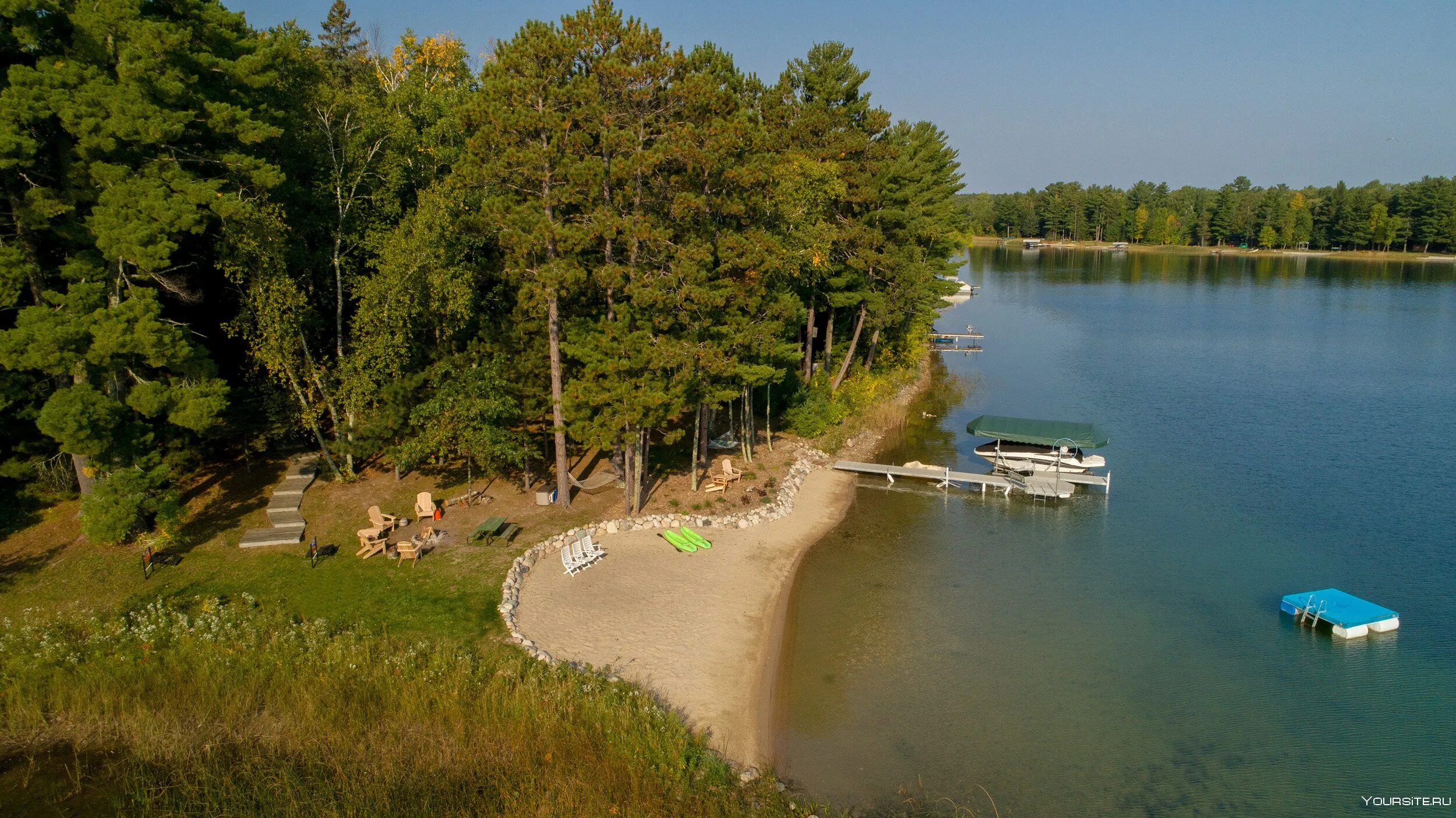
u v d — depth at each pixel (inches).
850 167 1770.4
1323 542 1294.3
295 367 1195.3
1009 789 751.1
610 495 1328.7
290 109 1268.5
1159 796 748.0
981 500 1491.1
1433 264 6048.2
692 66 1378.0
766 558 1203.9
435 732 754.8
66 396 943.0
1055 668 947.3
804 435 1775.3
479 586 1007.6
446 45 2368.4
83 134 915.4
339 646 844.6
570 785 697.6
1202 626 1044.5
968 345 3129.9
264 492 1240.2
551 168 1063.6
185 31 965.8
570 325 1164.5
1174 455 1734.7
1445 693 901.2
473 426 1176.8
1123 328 3508.9
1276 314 3816.4
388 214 1344.7
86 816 679.1
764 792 724.0
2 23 933.2
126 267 1089.4
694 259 1103.0
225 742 753.6
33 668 814.5
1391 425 1942.7
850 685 909.8
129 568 1008.2
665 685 869.2
